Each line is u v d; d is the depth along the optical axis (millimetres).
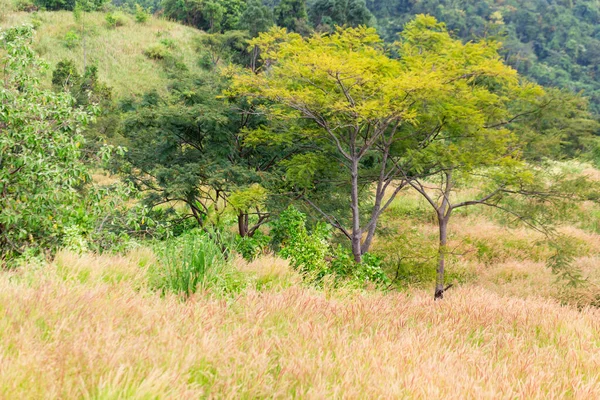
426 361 4293
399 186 12789
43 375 2979
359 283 9625
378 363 4051
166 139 13789
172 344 3795
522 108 12422
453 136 11828
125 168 14242
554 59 152750
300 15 73562
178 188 12734
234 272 7223
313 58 9680
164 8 73750
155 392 3021
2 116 7648
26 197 7742
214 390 3324
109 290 5375
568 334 6078
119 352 3395
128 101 15523
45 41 51688
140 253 8000
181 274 6355
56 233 7945
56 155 8336
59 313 4172
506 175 11359
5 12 57844
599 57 157375
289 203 13344
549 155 12391
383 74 10797
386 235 15648
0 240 7812
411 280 12430
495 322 6703
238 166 13414
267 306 5551
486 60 10914
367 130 11898
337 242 14375
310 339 4535
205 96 14352
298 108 10969
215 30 69312
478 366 4312
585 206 23391
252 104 13898
